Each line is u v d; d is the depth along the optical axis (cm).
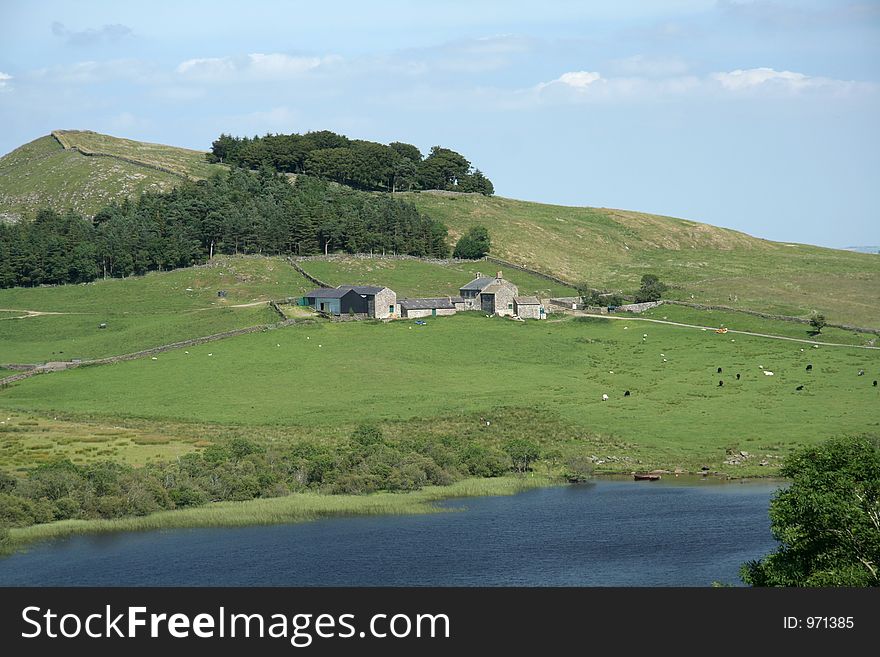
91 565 12031
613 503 15038
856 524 8781
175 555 12425
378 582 11531
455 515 14400
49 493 14162
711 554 12388
